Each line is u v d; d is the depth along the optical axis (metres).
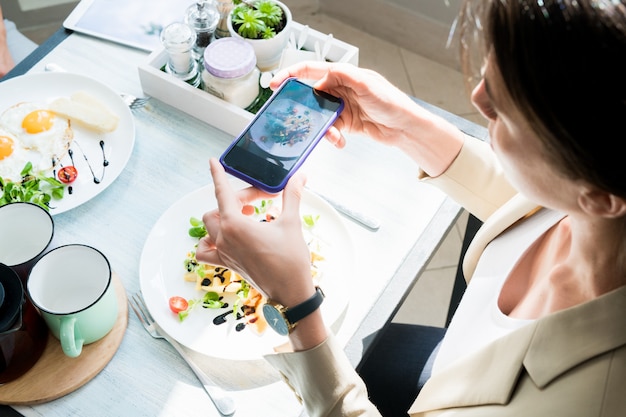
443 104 2.23
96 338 0.93
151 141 1.17
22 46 1.62
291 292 0.78
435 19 2.23
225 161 0.91
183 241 1.03
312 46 1.27
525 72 0.48
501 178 0.95
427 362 1.11
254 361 0.93
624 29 0.44
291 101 0.97
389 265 1.03
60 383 0.90
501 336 0.75
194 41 1.16
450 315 1.40
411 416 0.83
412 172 1.14
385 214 1.08
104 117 1.15
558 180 0.57
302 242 0.81
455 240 2.01
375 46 2.37
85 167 1.12
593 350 0.61
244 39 1.17
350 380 0.79
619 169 0.48
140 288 1.00
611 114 0.46
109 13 1.34
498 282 0.83
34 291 0.88
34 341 0.89
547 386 0.64
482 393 0.69
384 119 0.96
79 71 1.26
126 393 0.91
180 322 0.95
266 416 0.89
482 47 0.54
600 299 0.62
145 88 1.23
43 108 1.16
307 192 1.07
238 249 0.79
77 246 0.89
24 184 1.07
